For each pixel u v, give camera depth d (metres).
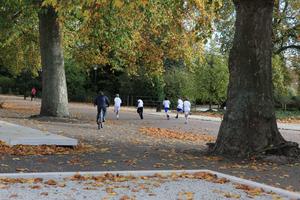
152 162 14.42
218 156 16.19
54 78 30.81
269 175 13.05
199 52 35.06
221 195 9.90
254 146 16.09
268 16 16.69
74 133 22.67
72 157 14.73
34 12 29.95
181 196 9.62
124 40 29.83
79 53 38.16
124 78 66.56
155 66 35.97
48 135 17.70
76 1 12.85
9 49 45.34
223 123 16.80
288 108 60.38
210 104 56.44
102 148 17.31
